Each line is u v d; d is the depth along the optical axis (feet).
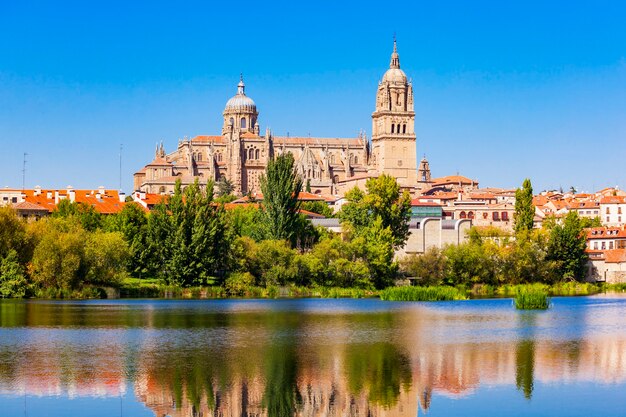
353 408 297.74
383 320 525.34
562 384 329.72
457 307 624.18
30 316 533.14
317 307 620.49
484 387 325.62
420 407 298.56
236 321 514.68
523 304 610.65
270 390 319.68
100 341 424.46
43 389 319.06
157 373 345.10
